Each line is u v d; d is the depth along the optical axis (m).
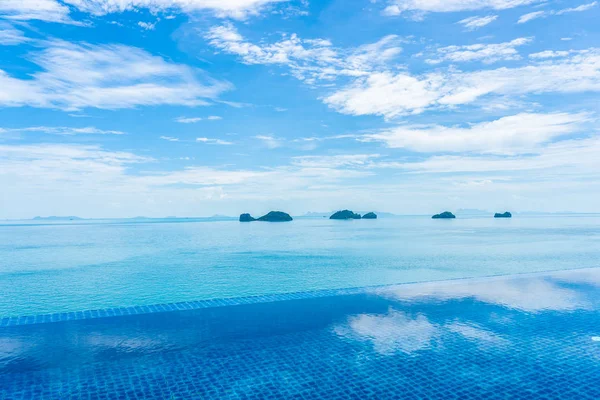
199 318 7.15
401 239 37.44
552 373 4.76
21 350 5.49
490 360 5.15
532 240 34.34
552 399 4.14
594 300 8.35
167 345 5.71
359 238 39.69
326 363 5.05
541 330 6.37
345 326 6.62
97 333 6.28
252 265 19.59
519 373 4.77
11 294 13.39
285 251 26.80
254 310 7.71
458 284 10.18
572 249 26.03
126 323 6.82
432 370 4.84
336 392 4.29
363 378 4.63
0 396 4.14
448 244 31.02
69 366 4.93
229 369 4.88
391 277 15.91
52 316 7.28
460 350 5.49
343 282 14.99
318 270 17.78
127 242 37.75
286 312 7.54
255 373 4.76
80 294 13.40
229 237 44.62
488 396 4.21
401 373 4.76
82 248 30.94
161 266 19.59
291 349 5.55
